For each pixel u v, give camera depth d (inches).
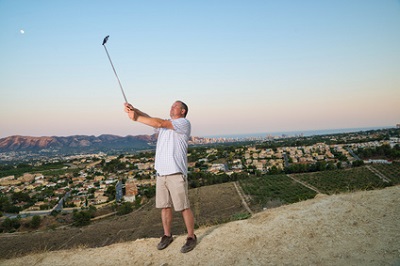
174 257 170.2
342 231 174.6
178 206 166.9
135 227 1211.2
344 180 2004.2
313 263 144.5
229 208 1402.6
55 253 207.5
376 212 193.6
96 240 1069.8
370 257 142.4
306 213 210.8
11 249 996.6
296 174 2391.7
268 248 165.8
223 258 160.6
